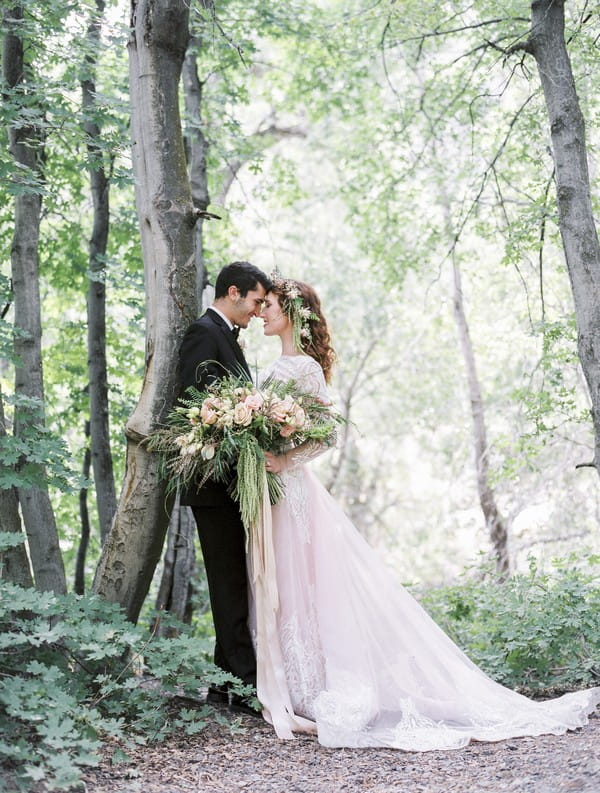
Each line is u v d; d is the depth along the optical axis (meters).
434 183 9.28
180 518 5.80
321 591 3.76
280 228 15.08
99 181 5.85
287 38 8.55
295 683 3.68
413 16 6.66
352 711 3.45
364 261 14.45
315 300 4.12
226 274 4.02
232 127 7.02
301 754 3.29
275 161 9.25
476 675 3.78
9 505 3.96
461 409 11.52
